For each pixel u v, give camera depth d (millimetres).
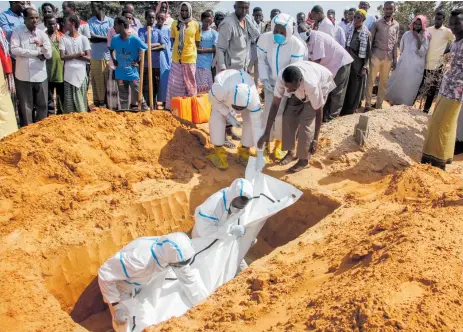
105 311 5539
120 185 6266
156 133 7258
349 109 9961
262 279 4281
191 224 6422
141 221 6062
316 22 9539
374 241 4367
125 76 9250
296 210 6566
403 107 9398
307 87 5953
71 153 6230
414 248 3936
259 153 6234
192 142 7488
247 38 7984
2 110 7672
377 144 7551
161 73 10430
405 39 10508
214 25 12828
